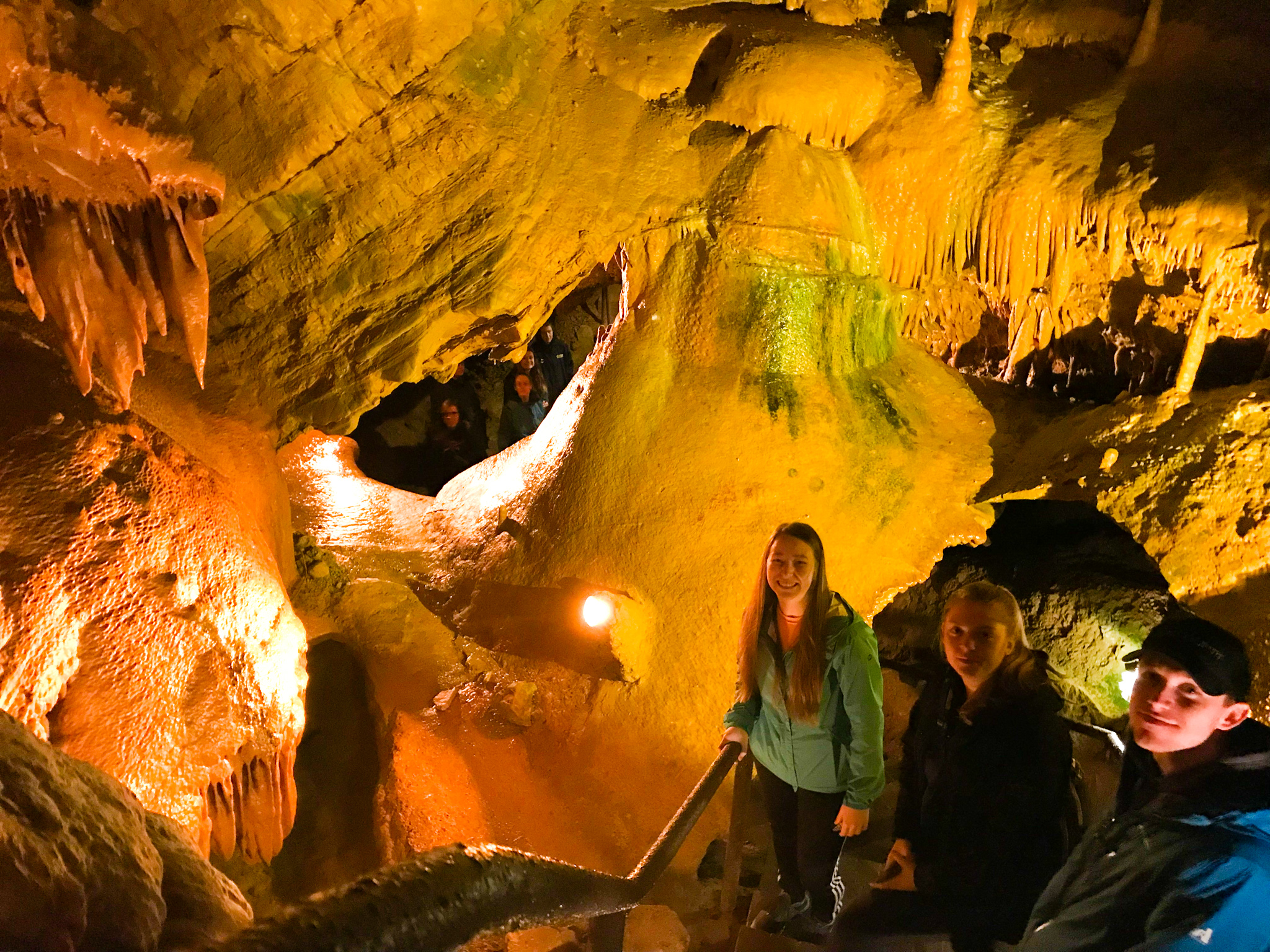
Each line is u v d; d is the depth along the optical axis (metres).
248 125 4.01
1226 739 1.84
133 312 3.03
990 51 5.69
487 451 9.36
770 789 3.51
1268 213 4.20
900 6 5.95
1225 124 4.66
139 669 3.21
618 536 5.16
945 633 2.64
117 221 2.94
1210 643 1.81
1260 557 4.24
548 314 5.31
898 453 5.38
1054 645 5.93
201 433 4.21
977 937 2.63
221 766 3.36
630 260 5.37
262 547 4.06
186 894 1.33
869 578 5.12
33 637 2.99
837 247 5.12
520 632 5.16
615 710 4.80
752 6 5.65
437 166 4.38
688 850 4.38
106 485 3.41
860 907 2.83
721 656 4.86
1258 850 1.68
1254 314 4.55
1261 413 4.59
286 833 3.87
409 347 4.68
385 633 5.22
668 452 5.21
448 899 1.38
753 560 4.98
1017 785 2.54
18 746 1.29
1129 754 2.01
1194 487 4.54
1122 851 1.83
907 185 5.20
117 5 3.60
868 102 5.20
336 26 3.99
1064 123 5.05
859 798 3.18
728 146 5.14
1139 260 4.75
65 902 1.08
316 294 4.44
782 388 5.20
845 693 3.14
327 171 4.23
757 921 3.59
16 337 3.56
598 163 5.02
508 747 4.75
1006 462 5.47
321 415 4.71
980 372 6.24
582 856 4.43
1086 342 5.70
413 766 4.50
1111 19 5.31
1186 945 1.65
